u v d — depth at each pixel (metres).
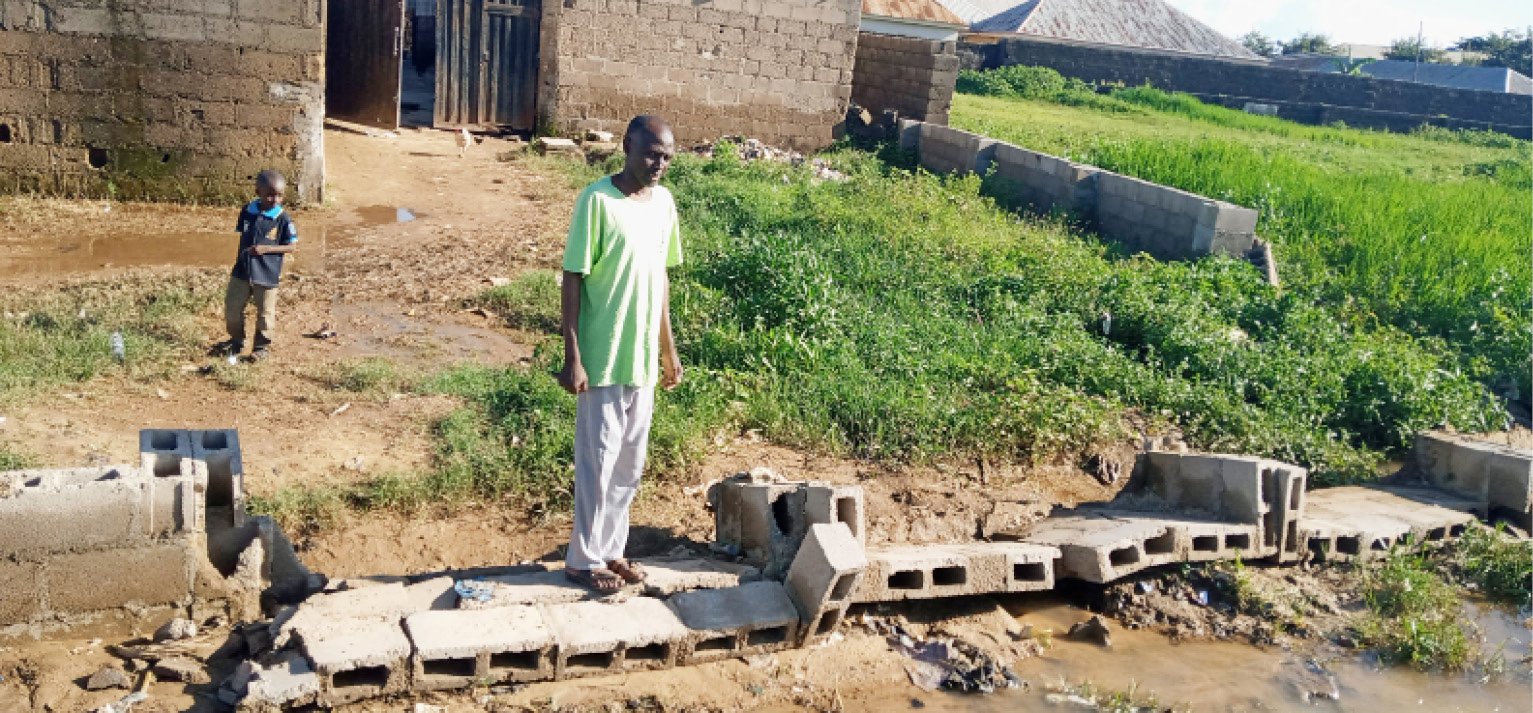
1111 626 5.50
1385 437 8.81
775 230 12.30
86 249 10.05
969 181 15.35
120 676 3.93
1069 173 14.98
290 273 9.67
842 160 18.25
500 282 9.86
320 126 12.19
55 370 6.78
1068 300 10.30
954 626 5.24
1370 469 8.04
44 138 11.61
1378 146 31.33
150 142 11.90
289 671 3.87
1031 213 15.23
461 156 15.84
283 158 12.19
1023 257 11.52
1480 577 6.39
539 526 5.59
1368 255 13.75
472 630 4.16
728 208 13.30
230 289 7.34
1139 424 7.73
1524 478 7.12
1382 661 5.39
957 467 6.73
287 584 4.57
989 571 5.22
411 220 12.12
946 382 7.84
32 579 4.02
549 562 5.02
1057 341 8.84
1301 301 10.92
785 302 8.71
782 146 18.91
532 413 6.56
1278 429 7.97
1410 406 8.83
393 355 7.88
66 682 3.89
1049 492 6.73
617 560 4.71
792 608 4.67
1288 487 6.06
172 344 7.53
